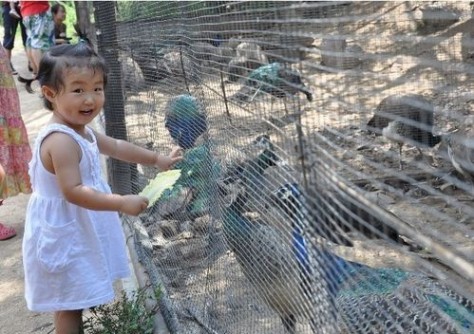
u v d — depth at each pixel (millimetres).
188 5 2887
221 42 2418
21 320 3688
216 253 2998
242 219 2541
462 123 1734
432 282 1750
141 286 3760
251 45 2049
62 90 2750
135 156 3123
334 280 1774
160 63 3605
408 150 2059
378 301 1801
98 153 2922
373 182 1576
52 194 2803
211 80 2656
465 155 2004
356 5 1690
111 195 2699
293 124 1769
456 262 1298
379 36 1546
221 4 2305
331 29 1673
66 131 2748
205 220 3232
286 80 1763
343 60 1586
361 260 1890
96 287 2838
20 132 4820
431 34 1677
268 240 2258
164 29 3412
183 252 3498
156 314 3402
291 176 1860
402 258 1754
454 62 1441
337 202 1601
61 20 10797
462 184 1500
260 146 2156
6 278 4238
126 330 3045
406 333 1665
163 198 3695
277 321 2418
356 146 1615
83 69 2736
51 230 2785
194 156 3180
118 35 4617
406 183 1694
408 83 1509
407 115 1584
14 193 4844
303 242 1900
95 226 2875
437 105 1629
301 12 1688
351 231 1587
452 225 1524
